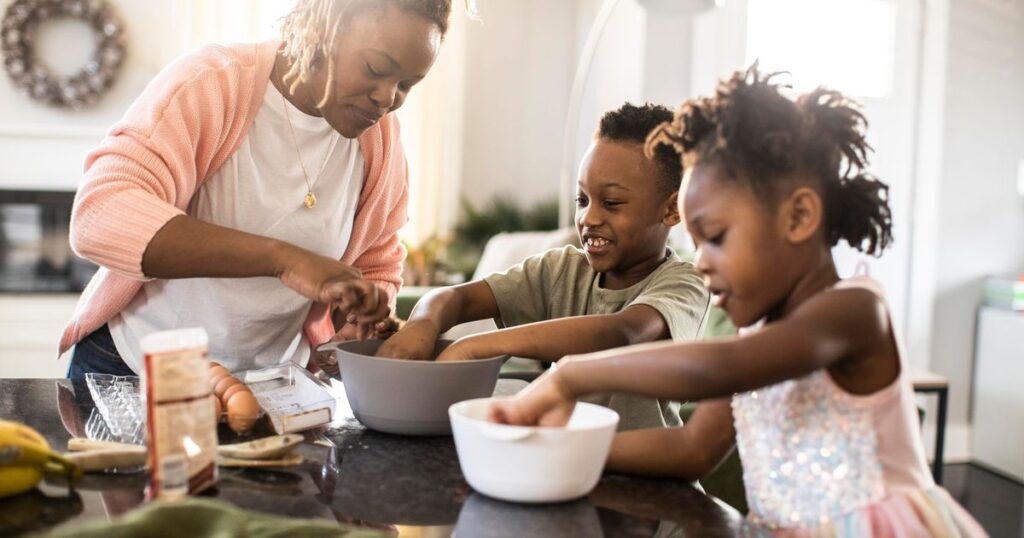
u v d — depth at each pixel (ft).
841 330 2.36
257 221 3.86
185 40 12.63
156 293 3.92
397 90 3.52
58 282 12.23
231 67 3.67
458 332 9.78
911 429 2.68
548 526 2.23
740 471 6.88
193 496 2.29
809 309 2.39
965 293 12.07
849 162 2.77
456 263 14.08
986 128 11.94
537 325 3.30
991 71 11.88
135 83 12.94
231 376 3.10
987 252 12.09
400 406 2.89
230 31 12.71
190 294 3.88
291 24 3.63
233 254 3.18
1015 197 12.10
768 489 2.70
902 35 11.91
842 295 2.45
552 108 15.74
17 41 12.34
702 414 2.86
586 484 2.43
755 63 2.74
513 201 15.62
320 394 3.16
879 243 2.89
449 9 3.46
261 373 3.46
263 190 3.85
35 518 2.12
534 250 10.81
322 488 2.44
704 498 2.54
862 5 11.85
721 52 11.71
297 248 3.19
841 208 2.73
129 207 3.20
